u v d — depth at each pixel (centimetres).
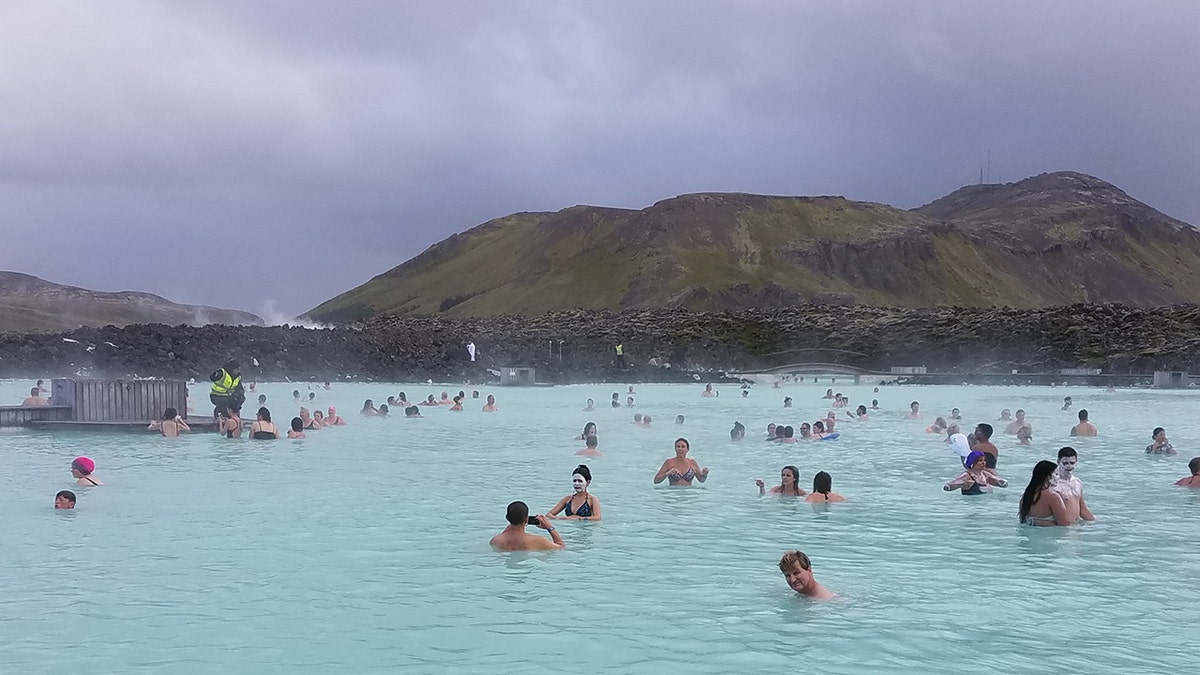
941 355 7575
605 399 4419
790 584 805
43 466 1712
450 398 4309
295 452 2011
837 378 6806
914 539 1065
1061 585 848
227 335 6328
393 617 737
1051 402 4147
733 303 19800
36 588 822
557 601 787
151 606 766
